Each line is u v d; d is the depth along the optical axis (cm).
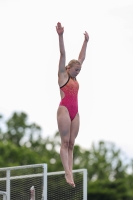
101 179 14312
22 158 13100
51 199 3791
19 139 16162
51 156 15300
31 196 3622
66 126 3038
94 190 12550
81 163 14550
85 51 3244
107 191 12481
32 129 16125
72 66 3091
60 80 3067
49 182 3797
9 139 16175
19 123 16250
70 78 3094
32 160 13138
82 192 3900
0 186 3600
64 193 3853
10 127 16250
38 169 3725
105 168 14612
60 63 3047
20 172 3909
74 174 3900
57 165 13488
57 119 3059
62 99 3072
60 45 3020
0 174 3900
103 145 15312
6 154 13000
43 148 15662
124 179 13725
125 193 12638
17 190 3609
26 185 3650
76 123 3092
